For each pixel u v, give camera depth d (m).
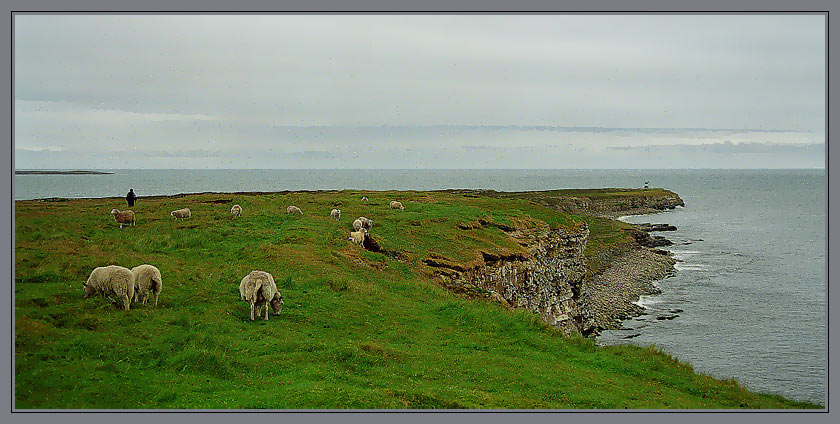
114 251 28.81
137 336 17.62
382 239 39.81
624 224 118.38
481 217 51.28
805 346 46.94
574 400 17.38
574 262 60.59
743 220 143.50
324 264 30.53
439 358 19.77
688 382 21.39
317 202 56.41
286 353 18.14
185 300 21.58
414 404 15.34
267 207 52.16
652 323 55.22
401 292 28.70
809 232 119.38
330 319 22.14
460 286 35.44
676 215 156.62
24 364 14.85
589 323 54.44
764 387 37.44
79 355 15.88
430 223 46.56
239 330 19.58
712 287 70.00
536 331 25.11
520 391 17.67
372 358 18.45
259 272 21.23
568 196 159.75
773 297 64.69
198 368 16.22
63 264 23.64
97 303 19.53
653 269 80.69
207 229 38.19
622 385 19.80
